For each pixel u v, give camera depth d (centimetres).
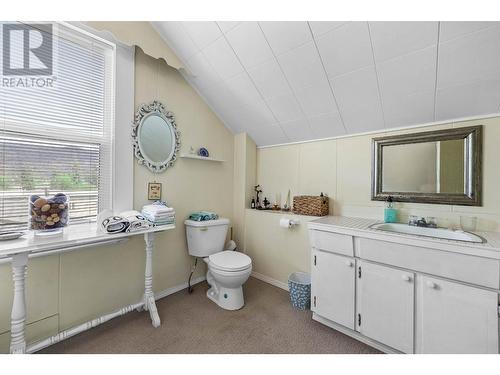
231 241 269
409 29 130
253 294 225
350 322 157
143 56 197
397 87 160
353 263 157
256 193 289
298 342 155
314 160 239
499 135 147
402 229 171
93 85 171
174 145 220
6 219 137
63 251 147
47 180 152
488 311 111
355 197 210
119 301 186
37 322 145
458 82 143
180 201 229
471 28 119
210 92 239
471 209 157
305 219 223
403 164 183
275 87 201
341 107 192
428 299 127
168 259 221
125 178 186
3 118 135
